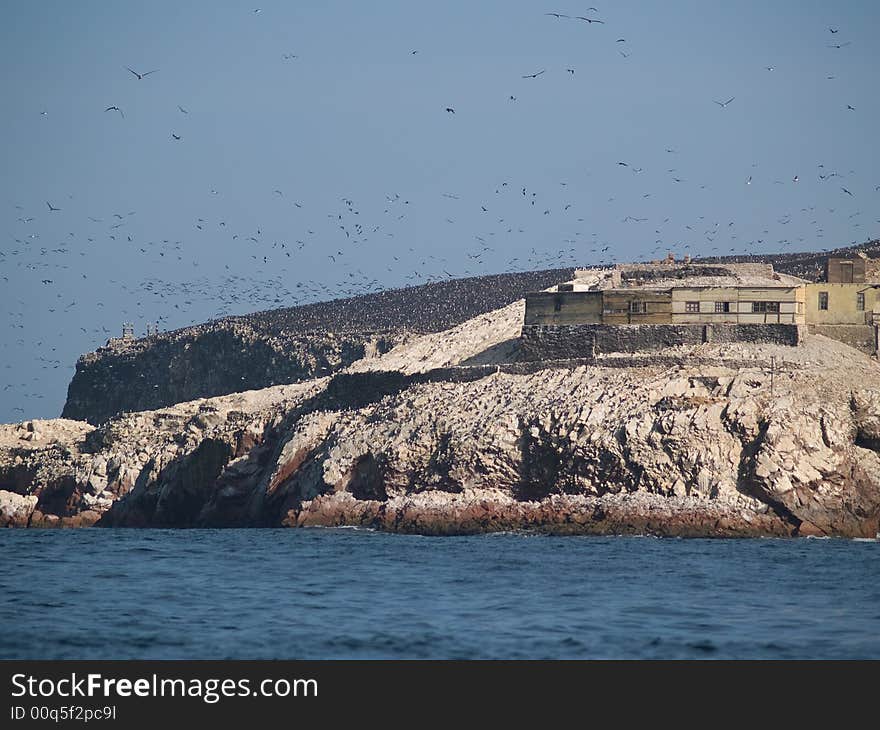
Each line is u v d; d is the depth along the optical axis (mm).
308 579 142500
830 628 112062
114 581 142250
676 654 102250
